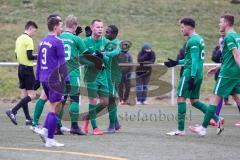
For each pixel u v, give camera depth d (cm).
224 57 3612
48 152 2997
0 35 9562
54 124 3194
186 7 11656
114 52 3853
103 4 11400
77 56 3709
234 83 3609
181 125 3766
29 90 4331
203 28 10656
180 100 3741
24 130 3994
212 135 3766
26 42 4281
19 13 10662
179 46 9650
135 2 11719
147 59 6606
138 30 10294
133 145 3284
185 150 3105
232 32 3556
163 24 10744
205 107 3744
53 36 3200
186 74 3681
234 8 11712
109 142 3406
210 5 11825
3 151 3028
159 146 3247
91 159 2786
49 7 11031
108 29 3922
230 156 2917
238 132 3962
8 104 6506
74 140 3497
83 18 10475
